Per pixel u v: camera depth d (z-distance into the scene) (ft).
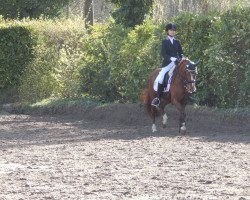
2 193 35.53
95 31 88.02
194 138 60.18
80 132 67.56
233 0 90.68
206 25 74.33
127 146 55.21
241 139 58.80
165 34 77.66
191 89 62.34
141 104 77.20
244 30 70.90
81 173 41.86
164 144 56.13
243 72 71.46
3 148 55.42
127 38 83.76
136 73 80.94
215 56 71.41
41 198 34.12
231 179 39.17
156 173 41.55
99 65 86.58
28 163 46.44
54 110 86.69
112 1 102.99
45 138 62.90
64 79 90.22
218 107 73.56
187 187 36.81
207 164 44.88
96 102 84.89
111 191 35.86
